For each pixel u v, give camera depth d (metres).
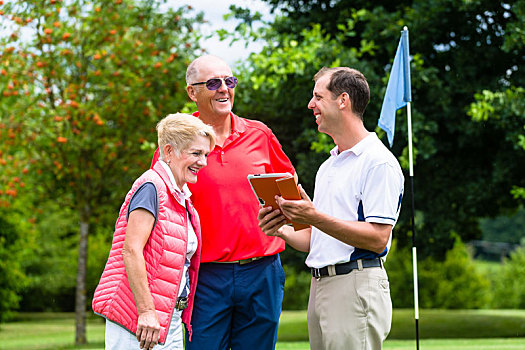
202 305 3.70
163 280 2.97
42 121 11.24
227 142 3.72
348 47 12.16
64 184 13.21
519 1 9.97
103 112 11.72
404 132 10.34
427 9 10.72
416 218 14.67
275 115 11.55
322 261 3.12
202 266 3.71
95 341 13.31
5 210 17.39
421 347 8.36
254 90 11.02
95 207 13.11
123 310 2.93
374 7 11.83
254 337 3.76
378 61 11.70
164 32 12.30
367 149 3.07
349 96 3.09
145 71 11.83
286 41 10.17
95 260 22.36
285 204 2.89
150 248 2.96
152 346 2.89
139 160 12.17
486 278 25.66
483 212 12.31
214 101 3.69
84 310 12.86
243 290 3.69
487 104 9.55
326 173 3.22
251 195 3.71
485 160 11.78
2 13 10.97
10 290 18.70
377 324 3.05
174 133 3.08
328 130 3.17
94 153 12.28
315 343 3.27
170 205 3.04
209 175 3.68
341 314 3.05
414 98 11.29
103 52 11.20
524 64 11.13
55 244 21.38
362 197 3.03
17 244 18.38
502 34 11.13
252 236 3.68
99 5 11.76
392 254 22.45
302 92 11.00
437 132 10.91
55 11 11.35
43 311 26.45
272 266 3.78
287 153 12.17
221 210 3.66
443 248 12.20
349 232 2.90
